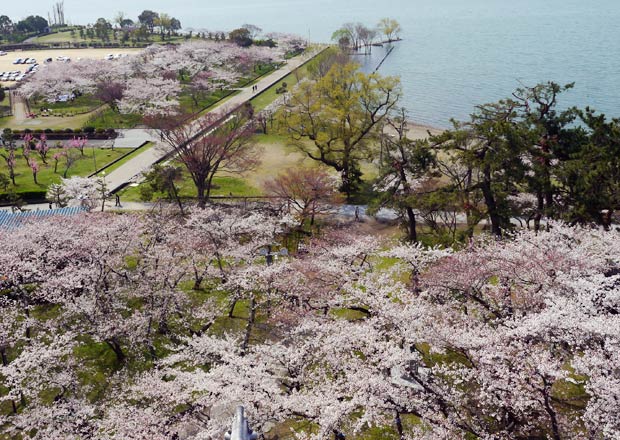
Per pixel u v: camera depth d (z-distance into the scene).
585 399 22.22
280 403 19.34
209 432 18.94
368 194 52.59
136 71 100.69
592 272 25.41
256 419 19.02
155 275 31.03
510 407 19.64
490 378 19.58
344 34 139.62
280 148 67.88
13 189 54.62
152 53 121.62
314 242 37.31
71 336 25.64
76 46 155.12
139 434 19.84
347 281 28.22
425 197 38.81
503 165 35.66
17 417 22.16
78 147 67.62
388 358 20.53
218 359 23.81
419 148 40.28
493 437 19.28
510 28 160.25
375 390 19.53
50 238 33.34
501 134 35.22
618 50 115.56
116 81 92.56
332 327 23.16
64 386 23.55
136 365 27.03
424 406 19.95
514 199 43.12
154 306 29.67
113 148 69.12
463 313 25.66
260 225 37.06
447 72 107.56
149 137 73.12
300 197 45.94
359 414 22.44
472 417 20.91
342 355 22.44
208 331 29.83
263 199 51.91
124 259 34.47
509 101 38.72
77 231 34.53
